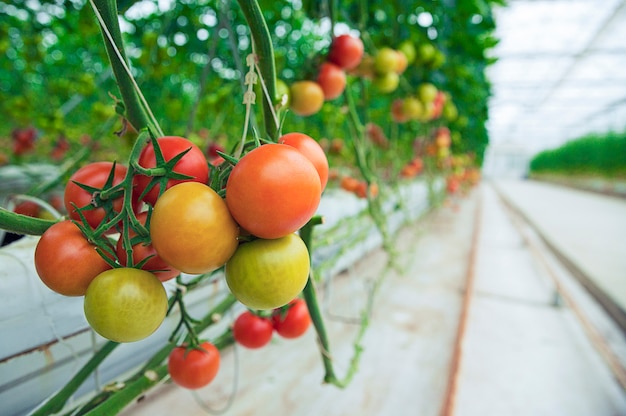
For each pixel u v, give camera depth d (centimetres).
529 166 3014
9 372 71
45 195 178
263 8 184
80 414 66
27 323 71
